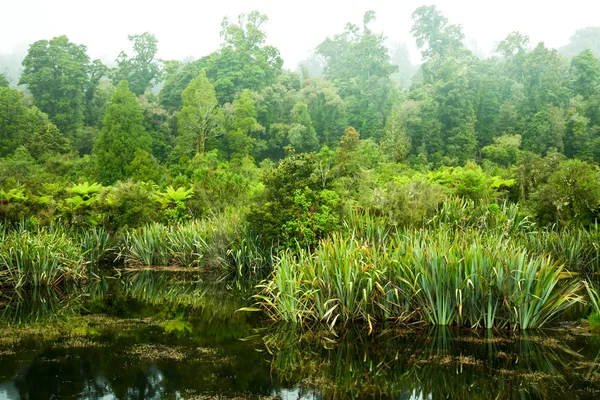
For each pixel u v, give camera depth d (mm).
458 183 19594
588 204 15492
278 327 8422
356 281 8383
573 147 55500
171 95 65688
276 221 12945
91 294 11602
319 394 5594
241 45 72438
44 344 7355
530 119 61344
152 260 15523
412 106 62188
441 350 7066
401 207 13672
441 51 100125
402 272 8242
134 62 76375
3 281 11367
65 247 12625
